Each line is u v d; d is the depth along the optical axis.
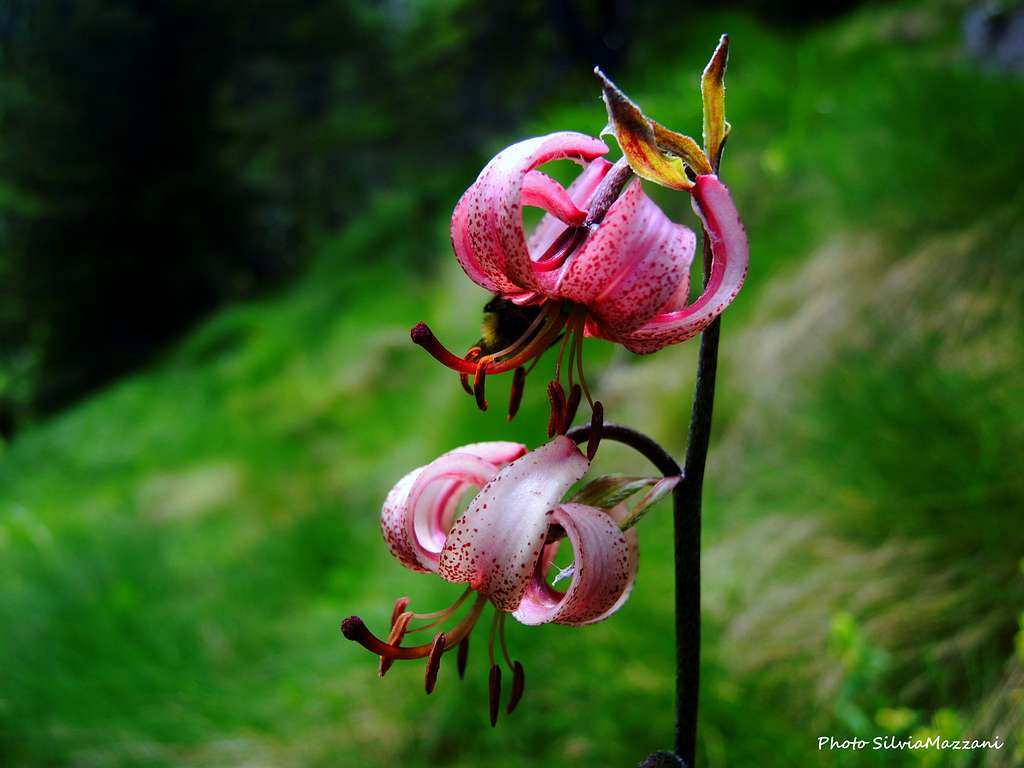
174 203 2.51
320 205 2.81
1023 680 0.39
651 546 0.57
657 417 0.74
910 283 0.61
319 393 1.44
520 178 0.23
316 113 2.55
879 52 0.99
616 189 0.24
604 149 0.24
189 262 2.57
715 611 0.51
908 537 0.47
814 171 0.81
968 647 0.42
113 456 1.72
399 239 1.87
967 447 0.47
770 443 0.61
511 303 0.25
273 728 0.61
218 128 2.53
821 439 0.53
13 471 1.87
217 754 0.61
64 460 1.80
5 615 0.77
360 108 2.34
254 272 2.70
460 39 1.77
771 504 0.56
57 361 2.55
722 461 0.65
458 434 0.92
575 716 0.50
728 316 0.79
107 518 1.11
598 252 0.23
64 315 2.52
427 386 1.22
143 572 0.87
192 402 1.76
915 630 0.44
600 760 0.48
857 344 0.60
